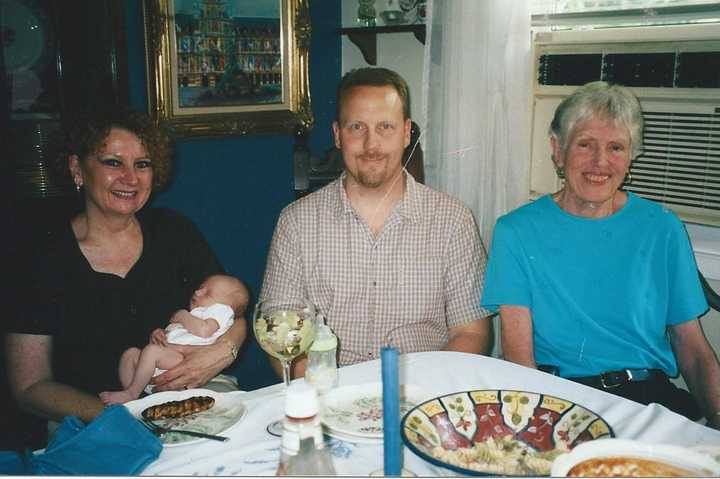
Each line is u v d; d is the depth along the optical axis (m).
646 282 1.52
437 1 2.23
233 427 1.01
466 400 1.01
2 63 2.10
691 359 1.50
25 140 2.17
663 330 1.54
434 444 0.93
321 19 2.95
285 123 2.87
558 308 1.54
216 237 2.80
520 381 1.17
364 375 1.21
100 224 1.60
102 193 1.54
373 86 1.54
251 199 2.88
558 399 1.00
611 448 0.83
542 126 2.26
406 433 0.91
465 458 0.89
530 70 2.17
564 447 0.92
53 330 1.50
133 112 1.62
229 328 1.72
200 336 1.66
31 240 2.13
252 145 2.84
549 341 1.55
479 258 1.66
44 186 2.20
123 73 2.36
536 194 2.32
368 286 1.61
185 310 1.72
